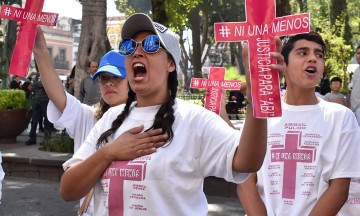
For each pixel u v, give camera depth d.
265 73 1.75
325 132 2.59
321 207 2.49
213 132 1.93
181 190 1.92
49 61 2.85
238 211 6.15
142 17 1.99
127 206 1.92
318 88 10.59
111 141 2.00
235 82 4.02
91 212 2.89
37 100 10.38
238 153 1.83
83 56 10.02
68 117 2.98
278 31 1.77
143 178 1.90
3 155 8.47
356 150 2.57
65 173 2.04
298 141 2.59
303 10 29.08
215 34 1.82
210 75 4.02
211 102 4.03
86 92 8.46
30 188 7.51
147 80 2.00
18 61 2.67
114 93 3.06
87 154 2.16
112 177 1.95
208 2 33.41
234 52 38.28
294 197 2.55
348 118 2.60
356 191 2.90
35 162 8.20
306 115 2.63
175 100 2.05
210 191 6.96
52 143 9.28
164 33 2.01
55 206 6.50
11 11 2.67
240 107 17.44
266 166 2.62
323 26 21.86
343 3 21.14
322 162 2.56
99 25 10.04
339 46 18.52
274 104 1.73
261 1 1.79
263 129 1.76
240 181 1.92
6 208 6.41
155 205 1.89
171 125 1.95
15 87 16.77
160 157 1.91
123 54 2.04
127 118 2.10
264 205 2.60
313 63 2.61
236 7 36.84
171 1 12.97
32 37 2.70
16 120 10.46
